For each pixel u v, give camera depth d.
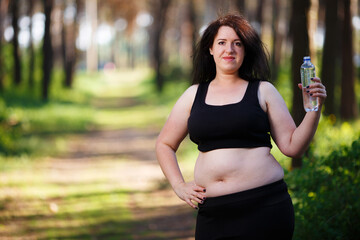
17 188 8.38
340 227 4.25
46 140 14.01
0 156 10.79
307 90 2.68
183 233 6.28
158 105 25.92
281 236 2.77
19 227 6.25
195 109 2.89
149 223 6.77
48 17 23.25
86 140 15.56
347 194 4.39
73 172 10.41
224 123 2.77
